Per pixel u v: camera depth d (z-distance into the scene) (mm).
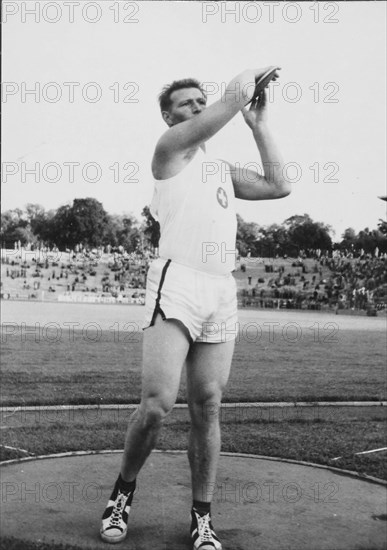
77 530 2176
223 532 2201
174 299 1976
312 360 5125
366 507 2479
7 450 3195
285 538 2156
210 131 1935
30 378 4812
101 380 4824
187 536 2150
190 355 2088
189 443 2121
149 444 2039
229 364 2111
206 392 2070
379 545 2109
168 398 1973
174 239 2033
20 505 2400
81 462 3006
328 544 2113
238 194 2309
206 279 2027
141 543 2084
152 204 2170
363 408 4352
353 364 5215
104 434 3592
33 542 2045
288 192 2305
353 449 3352
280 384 4715
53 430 3658
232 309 2094
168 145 1981
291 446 3381
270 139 2293
